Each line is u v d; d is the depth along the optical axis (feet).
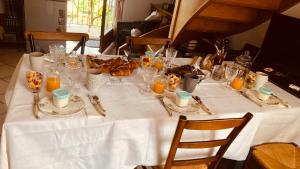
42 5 11.94
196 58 7.23
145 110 4.62
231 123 4.04
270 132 5.84
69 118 3.97
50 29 12.51
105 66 5.48
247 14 9.17
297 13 9.14
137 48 10.96
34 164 4.03
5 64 11.10
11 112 3.89
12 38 12.60
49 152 4.07
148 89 5.34
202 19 9.39
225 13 8.85
